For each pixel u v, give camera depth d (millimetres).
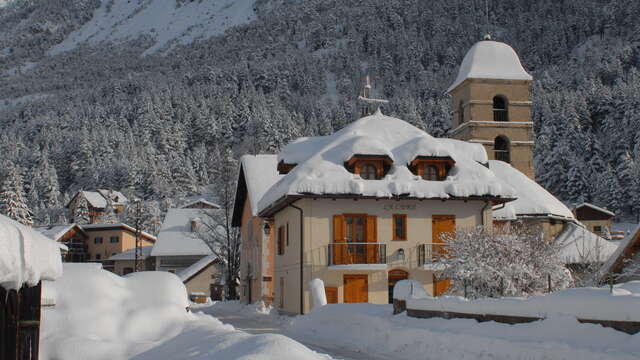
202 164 147875
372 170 30156
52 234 91500
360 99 44750
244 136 156875
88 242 95125
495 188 29594
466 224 30016
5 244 7785
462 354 13805
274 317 31047
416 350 15461
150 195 135500
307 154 35688
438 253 26656
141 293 14094
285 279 32312
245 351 9562
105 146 162625
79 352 11953
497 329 13602
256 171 44469
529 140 49062
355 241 29266
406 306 18062
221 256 54625
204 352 10281
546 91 176500
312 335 21828
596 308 11539
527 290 19469
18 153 167000
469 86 49188
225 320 31562
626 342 10648
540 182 110312
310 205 29016
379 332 17703
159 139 167500
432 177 30719
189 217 76750
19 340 8828
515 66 49656
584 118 129250
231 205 54625
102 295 13477
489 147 48906
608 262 22734
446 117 144250
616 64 173250
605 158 118375
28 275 8281
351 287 28969
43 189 141875
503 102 50250
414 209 29734
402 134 34156
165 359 10805
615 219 99250
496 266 19312
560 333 12008
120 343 12281
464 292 19219
